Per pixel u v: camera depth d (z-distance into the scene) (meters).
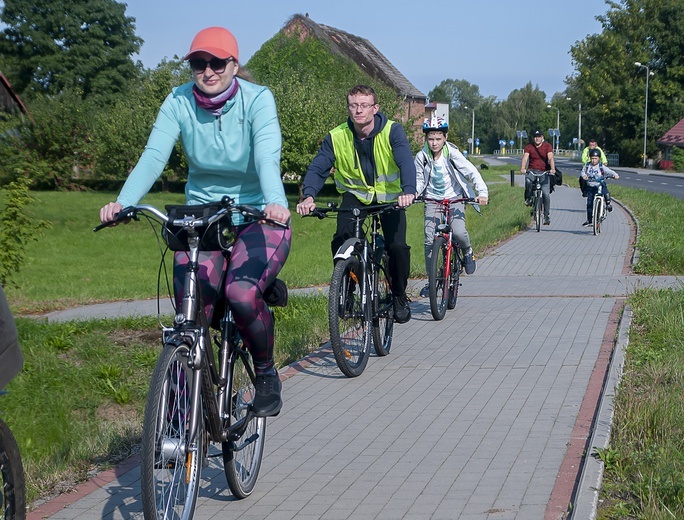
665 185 47.53
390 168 7.33
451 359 7.50
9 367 3.44
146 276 17.67
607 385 6.16
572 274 12.81
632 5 86.31
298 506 4.43
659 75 85.12
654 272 12.65
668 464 4.48
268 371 4.47
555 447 5.12
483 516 4.16
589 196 19.03
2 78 48.75
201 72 4.13
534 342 8.02
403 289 7.83
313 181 7.23
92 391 7.52
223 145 4.27
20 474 3.55
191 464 3.86
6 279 12.02
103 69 76.31
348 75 53.22
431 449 5.20
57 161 50.22
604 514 4.11
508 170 72.38
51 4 74.44
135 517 4.32
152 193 47.47
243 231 4.32
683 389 5.91
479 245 16.61
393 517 4.21
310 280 14.13
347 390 6.64
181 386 3.76
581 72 89.00
